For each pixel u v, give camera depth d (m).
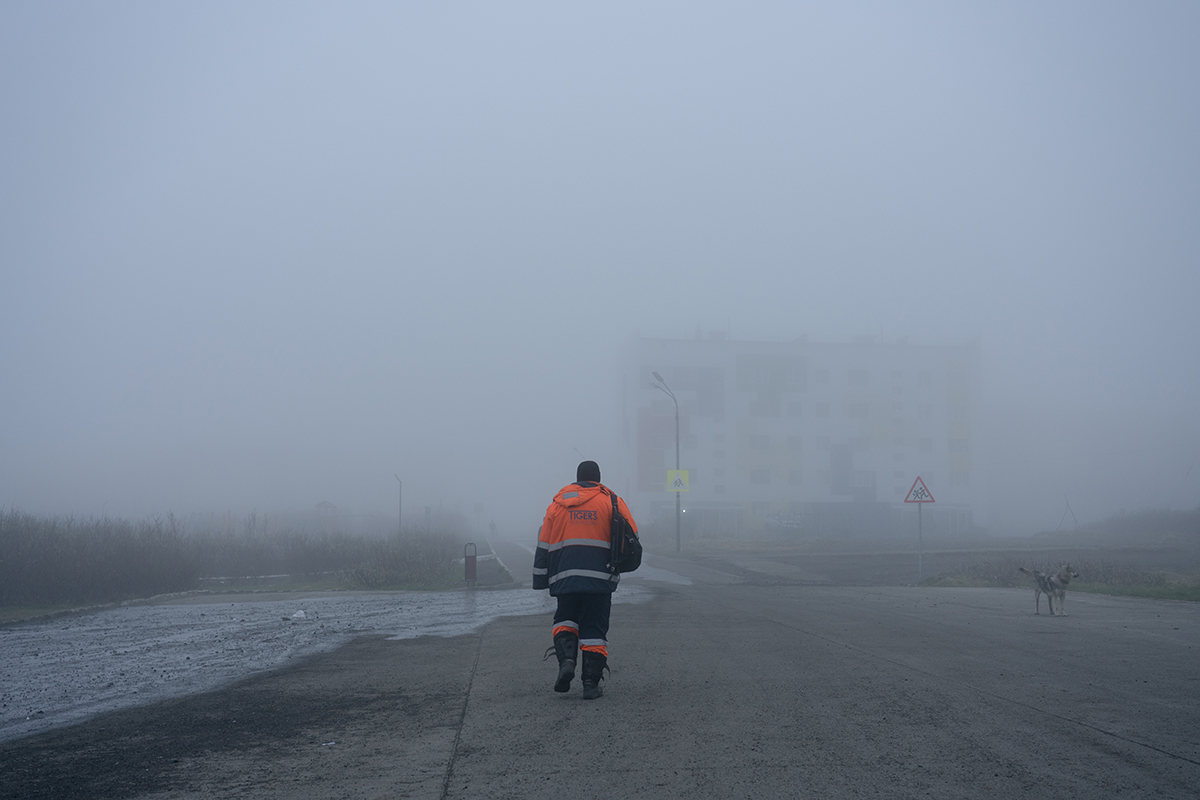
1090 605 14.09
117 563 18.97
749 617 11.87
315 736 4.95
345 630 11.07
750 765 4.18
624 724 5.11
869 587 19.62
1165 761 4.22
